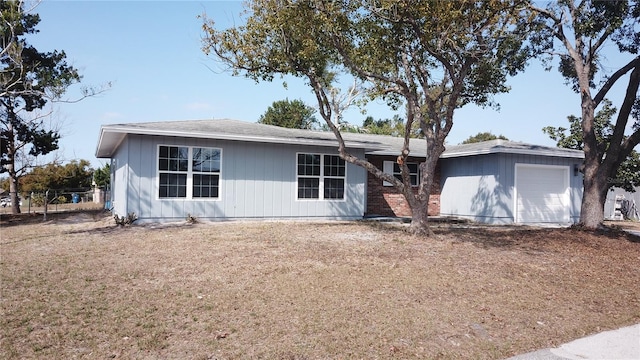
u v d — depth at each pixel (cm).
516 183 1653
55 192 2808
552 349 496
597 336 541
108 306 564
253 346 464
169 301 585
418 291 659
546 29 1365
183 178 1366
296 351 455
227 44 1162
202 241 985
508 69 1334
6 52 1568
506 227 1455
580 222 1341
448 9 912
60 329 495
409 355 459
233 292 624
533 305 636
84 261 799
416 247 952
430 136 1130
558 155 1689
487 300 641
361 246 949
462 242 1048
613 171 1312
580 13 1239
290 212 1520
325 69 1313
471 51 1034
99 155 2011
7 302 575
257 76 1236
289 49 1141
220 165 1418
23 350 444
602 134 2197
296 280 686
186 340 474
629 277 829
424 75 1127
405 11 950
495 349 487
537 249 1014
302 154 1548
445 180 1922
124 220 1268
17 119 2188
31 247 953
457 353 472
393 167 1880
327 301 599
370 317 552
